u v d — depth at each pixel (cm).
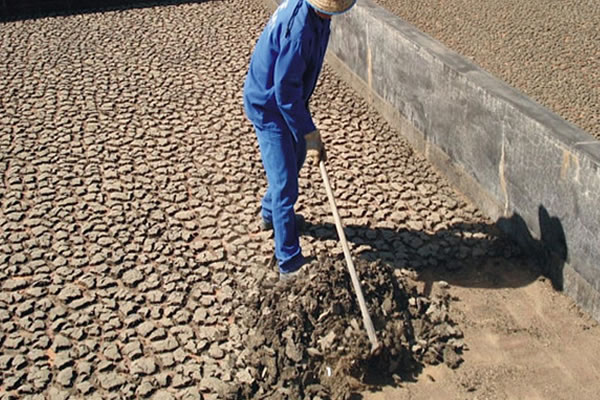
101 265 452
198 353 391
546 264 447
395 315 405
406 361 389
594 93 681
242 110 645
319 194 527
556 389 374
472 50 778
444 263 463
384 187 538
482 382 380
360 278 413
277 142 415
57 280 440
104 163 564
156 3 912
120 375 376
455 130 523
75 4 897
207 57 748
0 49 772
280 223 425
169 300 427
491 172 488
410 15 880
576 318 417
